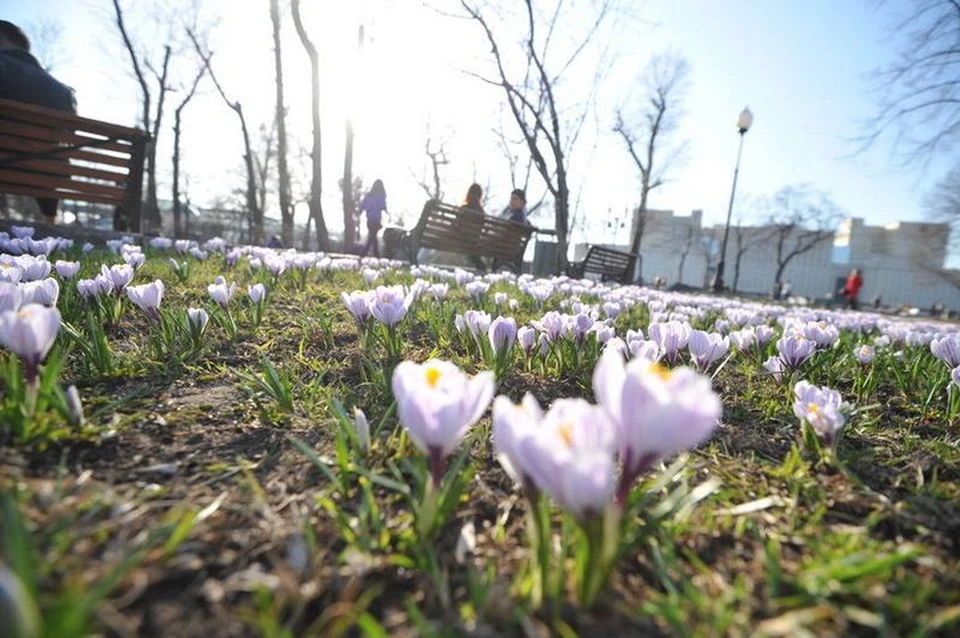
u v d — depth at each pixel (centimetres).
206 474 151
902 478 188
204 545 114
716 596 111
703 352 253
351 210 1473
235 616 96
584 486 88
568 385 272
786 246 7500
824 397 201
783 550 133
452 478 132
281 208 1788
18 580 81
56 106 731
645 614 103
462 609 100
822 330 370
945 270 6019
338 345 312
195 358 259
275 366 259
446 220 1013
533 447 90
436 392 110
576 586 102
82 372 221
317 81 1380
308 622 98
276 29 1664
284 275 559
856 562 116
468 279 639
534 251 1599
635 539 120
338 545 121
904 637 103
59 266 316
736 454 204
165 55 2589
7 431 147
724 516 145
